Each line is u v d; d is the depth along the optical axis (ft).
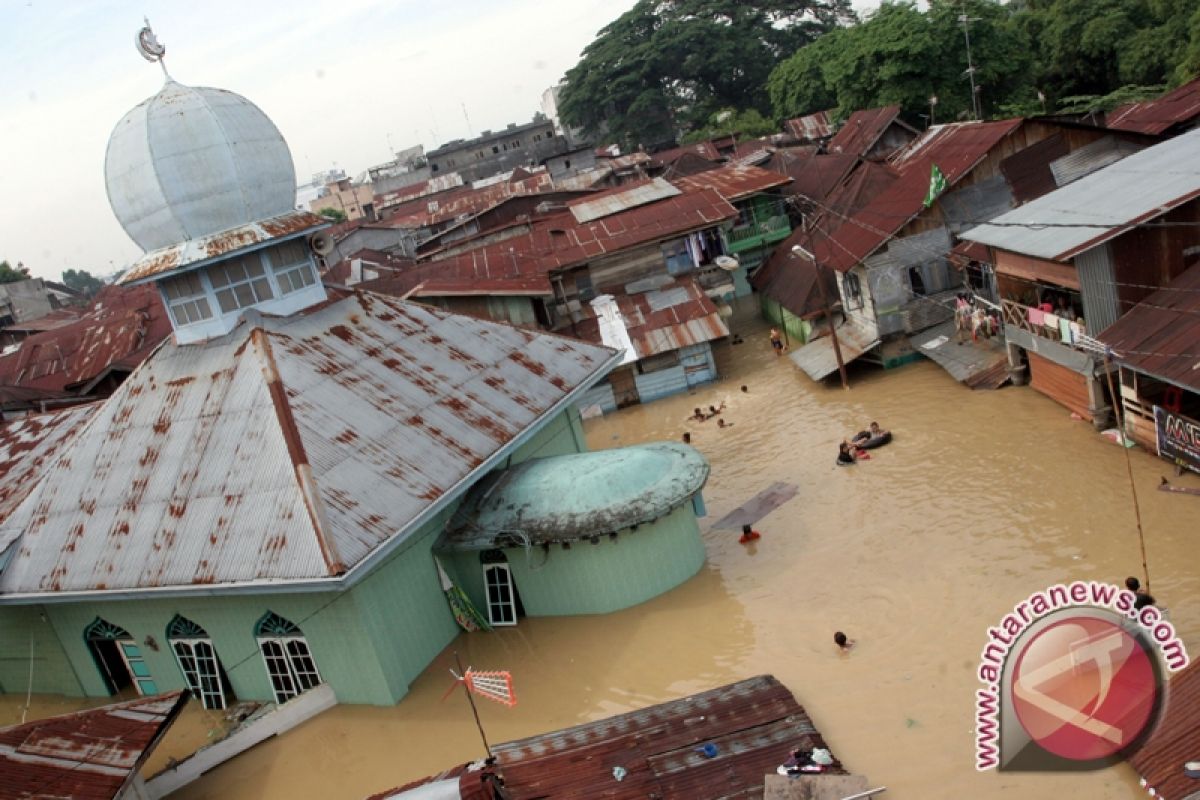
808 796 40.88
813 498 74.90
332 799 52.95
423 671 62.54
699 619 61.62
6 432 86.99
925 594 57.26
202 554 57.77
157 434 67.46
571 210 142.51
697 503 70.33
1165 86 169.68
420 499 59.82
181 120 70.44
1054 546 58.23
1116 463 65.87
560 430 81.56
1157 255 67.82
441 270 129.29
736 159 212.23
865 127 178.09
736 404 104.17
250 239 70.74
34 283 279.69
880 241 96.32
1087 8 196.03
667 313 115.96
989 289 94.02
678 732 47.55
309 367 67.21
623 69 314.76
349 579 52.47
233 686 65.46
